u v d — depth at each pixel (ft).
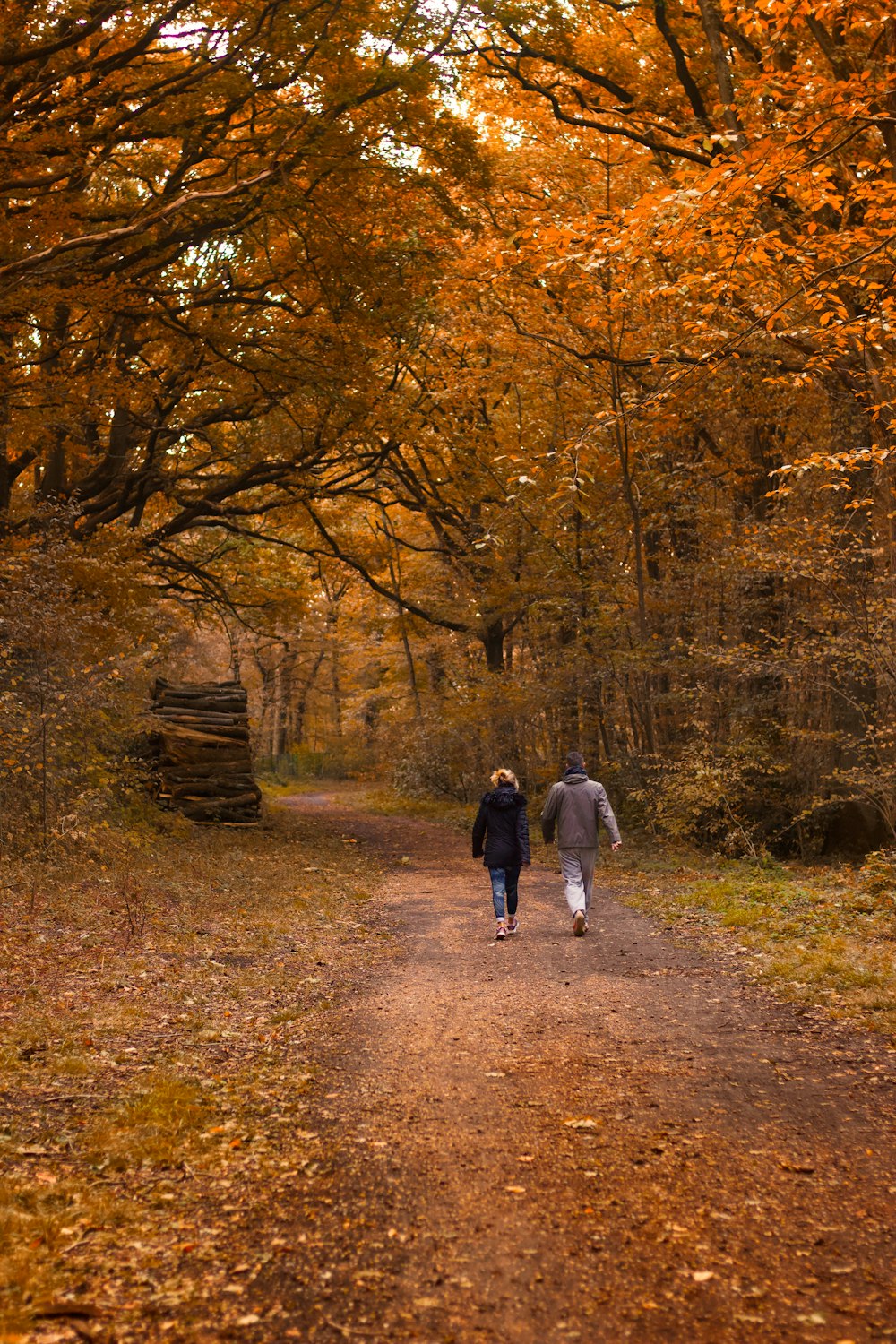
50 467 59.67
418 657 117.60
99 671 42.24
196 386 59.88
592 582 62.23
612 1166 12.63
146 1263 9.98
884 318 26.30
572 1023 19.85
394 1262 10.19
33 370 50.60
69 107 37.60
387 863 54.24
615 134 51.24
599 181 53.31
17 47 35.45
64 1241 10.25
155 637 58.23
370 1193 11.90
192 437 68.80
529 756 77.71
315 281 51.67
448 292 54.65
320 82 41.65
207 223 44.98
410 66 41.81
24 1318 8.62
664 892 38.73
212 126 42.55
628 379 54.60
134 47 38.60
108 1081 15.79
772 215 37.58
